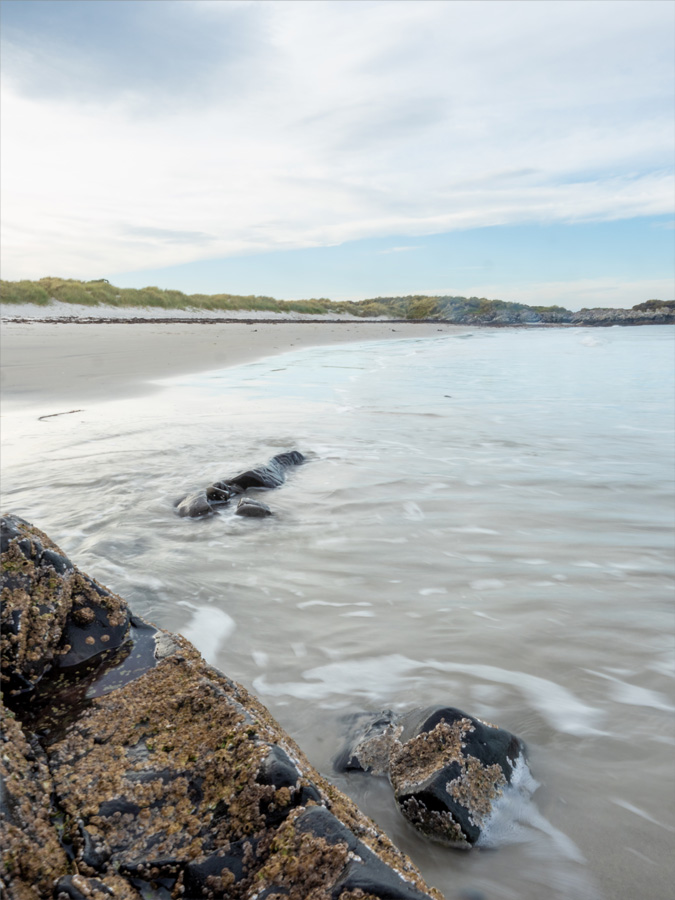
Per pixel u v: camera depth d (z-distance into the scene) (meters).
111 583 3.61
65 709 1.94
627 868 1.81
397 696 2.65
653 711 2.57
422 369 16.67
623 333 48.19
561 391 12.31
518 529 4.63
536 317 84.06
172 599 3.46
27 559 2.28
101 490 5.29
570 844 1.89
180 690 1.96
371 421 8.71
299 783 1.52
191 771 1.61
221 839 1.43
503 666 2.88
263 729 1.73
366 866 1.28
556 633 3.16
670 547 4.29
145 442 7.00
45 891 1.28
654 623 3.27
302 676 2.78
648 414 9.60
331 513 4.93
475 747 2.07
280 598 3.50
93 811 1.49
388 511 5.00
